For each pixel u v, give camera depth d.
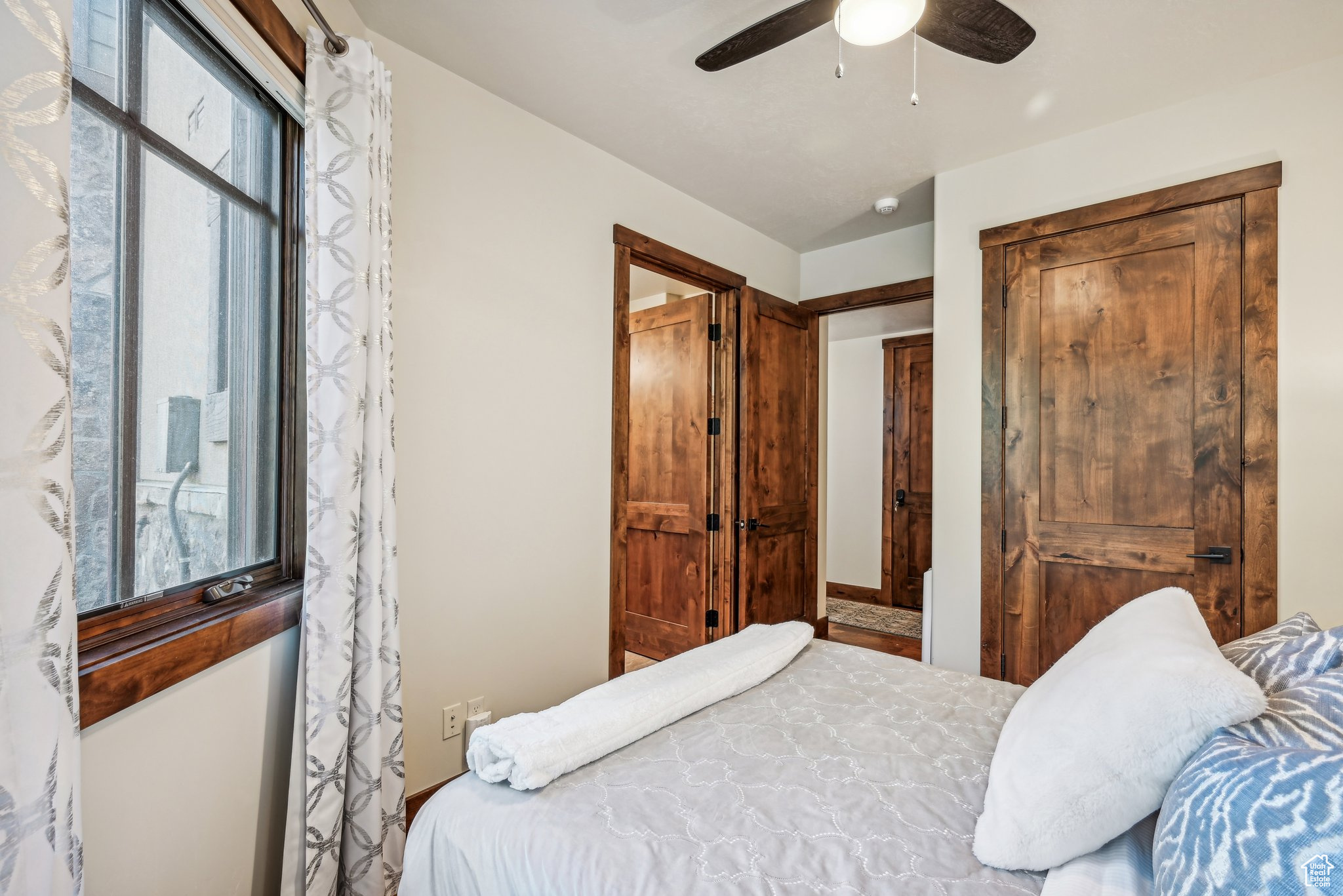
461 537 2.20
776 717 1.40
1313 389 2.12
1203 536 2.30
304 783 1.40
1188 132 2.35
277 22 1.37
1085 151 2.56
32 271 0.69
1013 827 0.87
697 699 1.42
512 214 2.39
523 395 2.42
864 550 5.52
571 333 2.61
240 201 1.42
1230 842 0.60
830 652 1.88
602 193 2.75
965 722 1.37
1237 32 1.96
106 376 1.04
